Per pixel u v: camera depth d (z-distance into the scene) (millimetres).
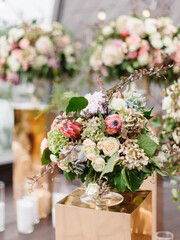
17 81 2271
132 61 1931
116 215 866
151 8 2357
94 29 2516
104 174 855
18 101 2586
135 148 789
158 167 887
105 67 2137
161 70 901
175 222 1756
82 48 2582
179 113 1413
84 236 913
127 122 812
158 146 911
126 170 827
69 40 2449
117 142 820
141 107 928
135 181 844
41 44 2164
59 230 945
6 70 2211
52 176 950
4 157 2779
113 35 2031
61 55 2389
